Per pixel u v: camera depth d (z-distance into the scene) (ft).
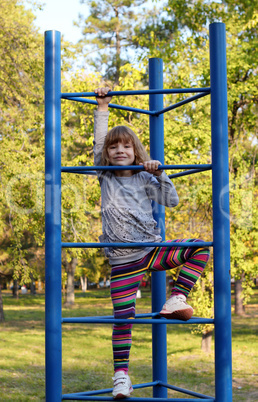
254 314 74.69
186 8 38.19
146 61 36.94
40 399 28.81
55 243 8.63
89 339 54.39
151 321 8.14
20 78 40.22
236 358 42.04
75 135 37.45
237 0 37.60
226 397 8.29
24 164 38.73
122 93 9.09
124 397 8.27
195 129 33.60
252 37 37.52
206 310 38.22
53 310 8.52
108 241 8.96
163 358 11.73
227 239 8.48
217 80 8.65
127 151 9.09
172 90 8.86
